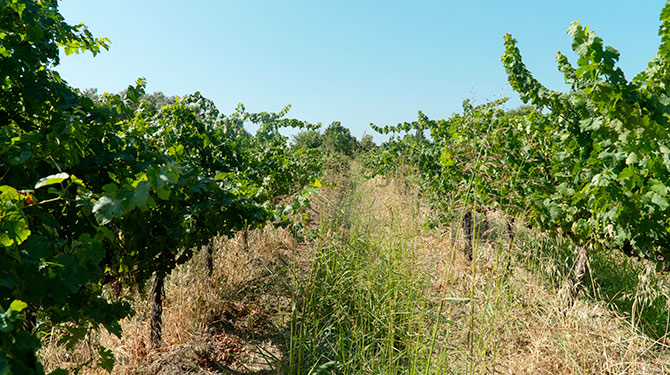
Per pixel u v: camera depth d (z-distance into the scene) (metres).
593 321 3.66
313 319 3.54
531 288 3.91
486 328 3.14
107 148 2.35
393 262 4.18
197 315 4.15
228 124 5.99
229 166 4.81
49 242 1.43
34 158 1.78
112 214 1.48
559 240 5.43
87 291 1.84
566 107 3.86
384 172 9.27
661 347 3.34
